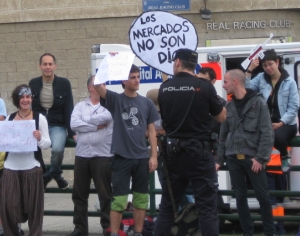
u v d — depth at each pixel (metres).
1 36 17.67
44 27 17.50
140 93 11.20
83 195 9.52
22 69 17.61
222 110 7.56
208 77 9.24
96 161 9.27
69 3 17.36
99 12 17.27
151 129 8.59
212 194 7.54
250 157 8.28
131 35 8.61
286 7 16.77
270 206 8.31
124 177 8.41
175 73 7.64
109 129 9.27
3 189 8.62
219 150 8.70
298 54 10.77
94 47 11.75
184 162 7.47
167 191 7.71
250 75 9.62
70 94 9.76
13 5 17.56
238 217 9.33
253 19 16.92
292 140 8.98
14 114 8.74
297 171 9.80
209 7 16.91
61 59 17.48
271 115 9.30
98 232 10.33
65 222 11.71
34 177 8.64
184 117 7.43
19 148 8.52
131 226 9.50
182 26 8.57
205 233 7.49
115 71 7.59
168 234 7.77
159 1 16.03
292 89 9.16
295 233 10.21
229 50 10.95
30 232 8.68
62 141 9.65
